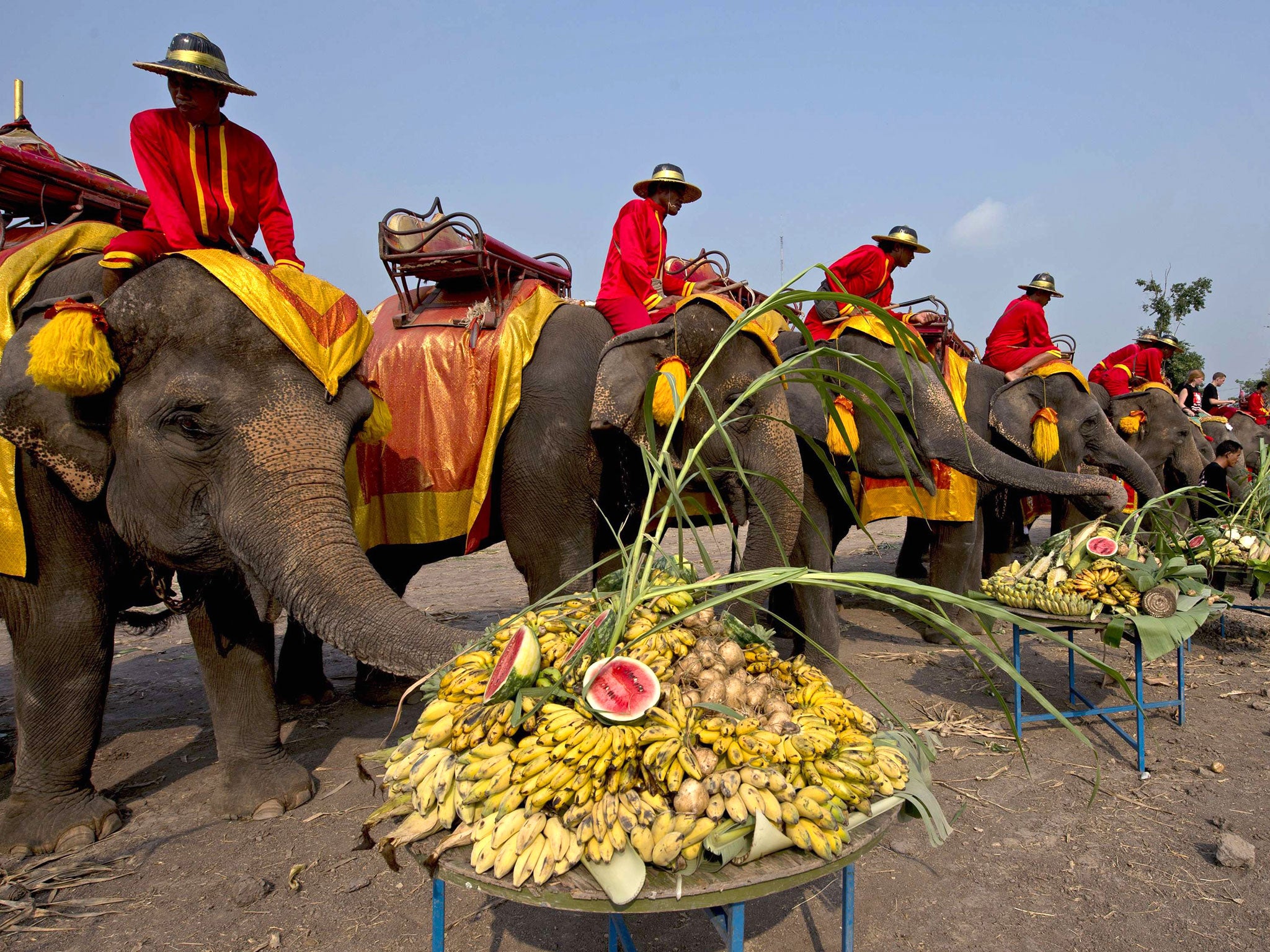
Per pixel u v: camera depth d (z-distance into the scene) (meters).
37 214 4.21
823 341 6.12
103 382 3.28
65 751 3.72
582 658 2.22
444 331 5.07
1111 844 3.54
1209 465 12.45
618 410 4.70
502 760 2.03
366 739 4.97
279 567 3.26
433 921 2.19
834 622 5.87
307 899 3.21
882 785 2.17
